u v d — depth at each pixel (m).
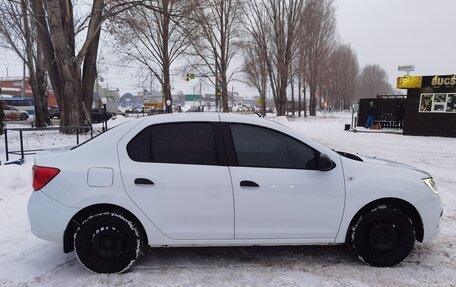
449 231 5.11
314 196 3.88
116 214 3.77
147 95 54.69
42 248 4.49
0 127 14.05
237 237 3.86
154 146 3.90
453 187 8.00
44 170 3.79
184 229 3.82
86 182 3.74
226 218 3.83
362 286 3.57
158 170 3.80
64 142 15.35
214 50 36.09
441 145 16.16
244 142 3.95
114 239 3.80
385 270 3.91
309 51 47.38
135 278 3.72
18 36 23.83
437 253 4.36
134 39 26.89
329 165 3.86
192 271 3.88
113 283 3.63
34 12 17.67
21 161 9.38
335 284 3.60
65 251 3.86
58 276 3.79
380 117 27.22
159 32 29.89
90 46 18.98
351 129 25.52
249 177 3.83
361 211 4.02
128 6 16.97
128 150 3.87
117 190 3.75
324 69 54.00
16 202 6.50
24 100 54.28
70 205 3.72
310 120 41.19
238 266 4.00
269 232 3.87
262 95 48.78
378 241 3.97
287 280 3.68
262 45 38.91
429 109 20.58
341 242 3.99
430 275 3.81
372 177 3.96
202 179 3.80
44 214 3.75
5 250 4.42
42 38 17.91
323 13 47.53
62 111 17.97
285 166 3.92
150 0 16.30
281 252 4.37
